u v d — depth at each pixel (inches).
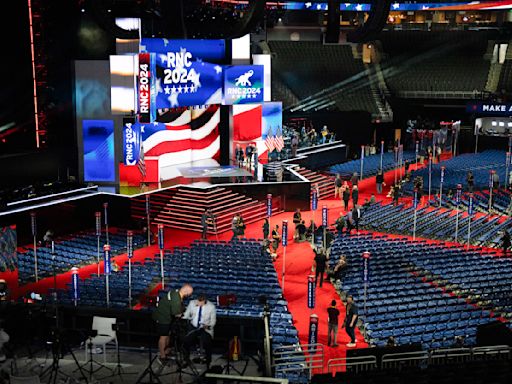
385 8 1268.5
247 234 1638.8
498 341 916.6
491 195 1728.6
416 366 749.9
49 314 751.7
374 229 1631.4
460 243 1533.0
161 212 1711.4
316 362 937.5
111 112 1683.1
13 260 1401.3
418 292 1163.3
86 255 1428.4
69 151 1739.7
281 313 1042.1
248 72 1916.8
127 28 1660.9
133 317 754.2
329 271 1275.8
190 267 1302.9
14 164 1576.0
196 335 639.1
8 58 1594.5
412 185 1947.6
